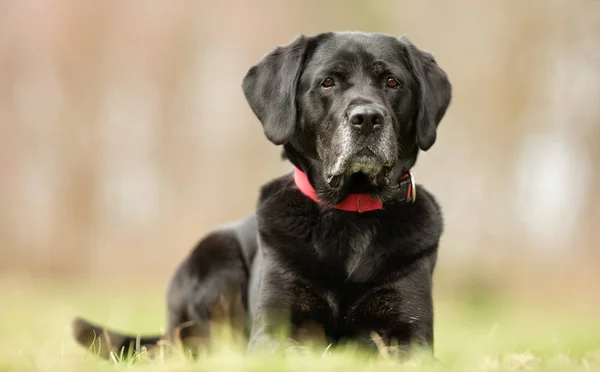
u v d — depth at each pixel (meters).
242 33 34.47
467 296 19.45
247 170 31.31
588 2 28.39
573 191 28.23
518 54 29.02
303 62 5.63
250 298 5.93
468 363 4.66
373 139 5.14
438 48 30.17
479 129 28.58
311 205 5.30
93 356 5.28
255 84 5.79
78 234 29.80
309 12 33.66
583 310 15.69
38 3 34.03
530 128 29.02
